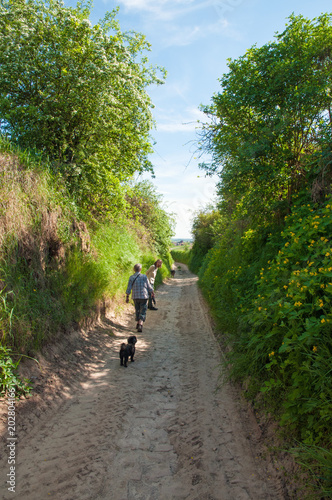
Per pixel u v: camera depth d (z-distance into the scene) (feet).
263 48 18.74
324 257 12.21
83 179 24.47
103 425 10.62
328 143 16.06
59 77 22.45
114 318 25.82
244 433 10.17
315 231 13.26
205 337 22.63
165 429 10.59
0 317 12.11
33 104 22.45
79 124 24.30
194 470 8.52
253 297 17.44
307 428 8.38
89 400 12.37
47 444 9.34
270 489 7.70
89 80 21.43
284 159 17.99
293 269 13.08
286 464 8.20
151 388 13.89
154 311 33.71
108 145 26.53
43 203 18.38
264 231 21.61
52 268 18.28
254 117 20.27
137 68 28.68
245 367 13.05
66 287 18.83
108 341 20.29
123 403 12.30
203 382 14.46
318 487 7.01
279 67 17.67
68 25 21.91
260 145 17.46
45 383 12.57
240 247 27.09
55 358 14.71
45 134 22.79
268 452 8.94
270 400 10.37
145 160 30.04
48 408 11.31
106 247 29.12
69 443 9.48
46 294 16.34
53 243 18.72
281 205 19.29
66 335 17.04
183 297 46.85
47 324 15.11
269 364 10.73
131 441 9.80
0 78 20.93
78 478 8.04
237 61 19.93
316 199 16.47
